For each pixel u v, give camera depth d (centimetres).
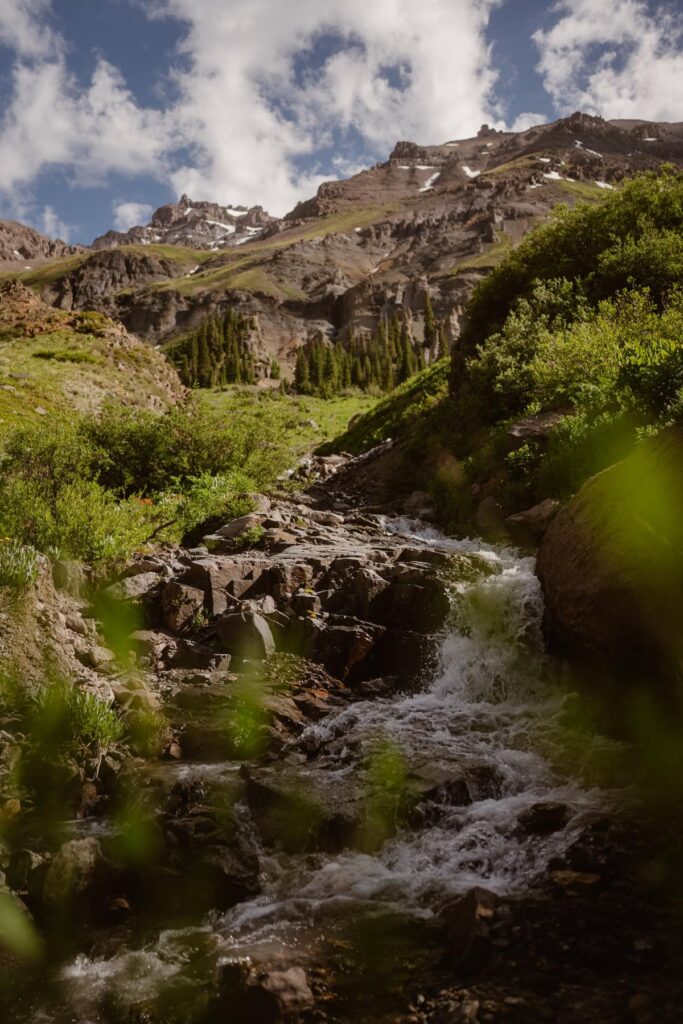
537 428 1546
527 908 513
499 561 1180
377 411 3444
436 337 12725
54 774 675
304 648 989
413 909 544
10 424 2320
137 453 1936
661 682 775
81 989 476
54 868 558
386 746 764
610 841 579
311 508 1906
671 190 2552
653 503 816
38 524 1123
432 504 1827
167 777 689
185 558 1199
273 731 789
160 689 868
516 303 2519
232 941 517
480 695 937
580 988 430
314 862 606
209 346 11525
